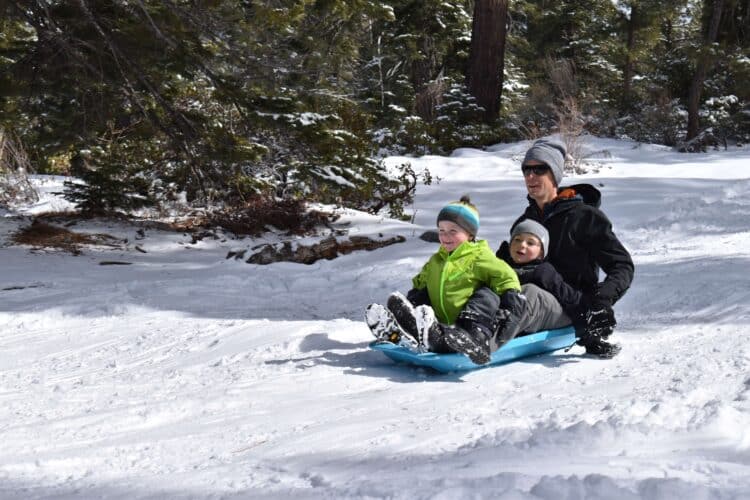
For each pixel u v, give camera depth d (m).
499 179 15.52
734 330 4.88
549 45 32.69
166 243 11.43
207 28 11.13
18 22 11.84
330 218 12.55
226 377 4.62
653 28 31.84
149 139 12.84
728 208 10.53
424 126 18.91
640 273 7.18
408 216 13.26
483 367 4.56
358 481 2.53
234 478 2.72
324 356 5.02
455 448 2.90
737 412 3.01
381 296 7.62
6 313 7.34
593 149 19.69
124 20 10.90
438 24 25.27
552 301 4.68
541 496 2.21
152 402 4.05
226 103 12.05
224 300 7.66
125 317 7.14
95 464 3.04
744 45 24.83
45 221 12.24
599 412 3.27
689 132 22.72
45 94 11.50
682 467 2.46
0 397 4.45
